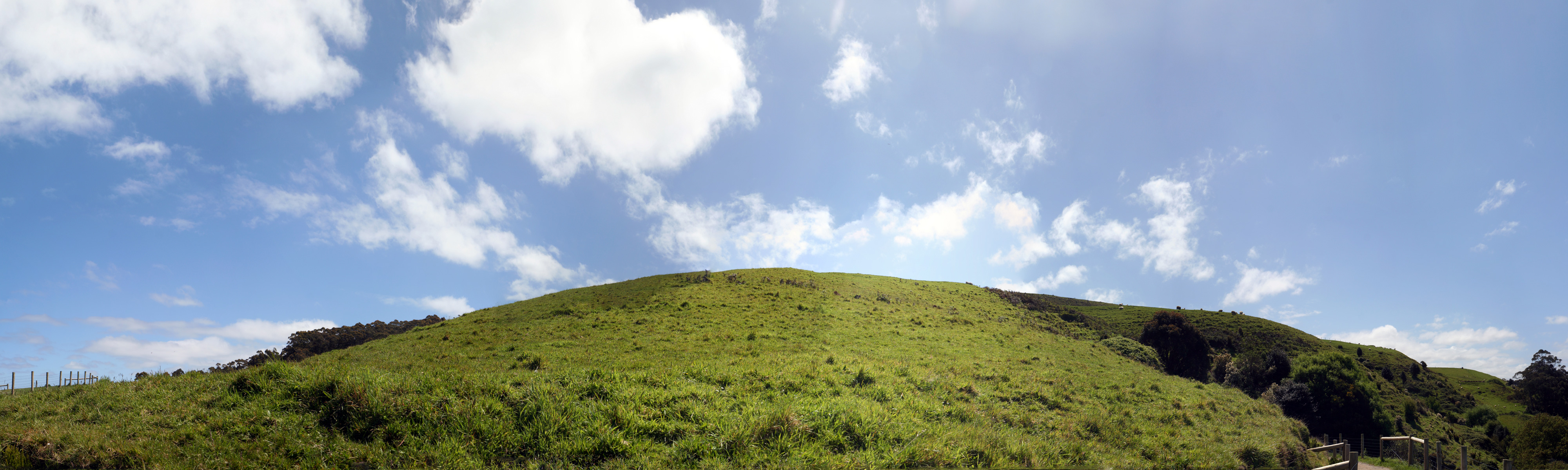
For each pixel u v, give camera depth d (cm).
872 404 1450
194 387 1255
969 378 2086
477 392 1232
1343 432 4769
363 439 1066
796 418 1170
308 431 1077
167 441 1011
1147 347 5588
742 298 4619
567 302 4600
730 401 1374
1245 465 1510
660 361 2284
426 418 1114
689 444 1080
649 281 5772
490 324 3809
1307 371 5359
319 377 1223
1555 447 4622
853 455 1045
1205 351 6006
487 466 990
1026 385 2052
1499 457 5000
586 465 1012
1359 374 5331
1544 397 6788
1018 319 5394
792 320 3725
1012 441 1224
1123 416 1817
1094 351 4084
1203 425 1891
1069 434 1480
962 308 5347
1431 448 4675
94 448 950
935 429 1275
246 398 1195
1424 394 6669
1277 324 7731
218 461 951
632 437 1098
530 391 1251
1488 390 7919
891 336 3397
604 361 2405
